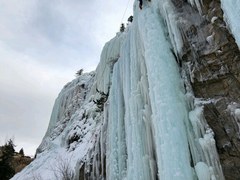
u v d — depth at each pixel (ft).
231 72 26.86
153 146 30.42
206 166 24.35
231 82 26.81
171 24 32.68
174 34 32.04
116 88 45.34
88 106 89.25
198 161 25.08
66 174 59.06
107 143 45.27
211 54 28.22
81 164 56.13
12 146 89.10
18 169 107.65
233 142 25.04
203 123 26.53
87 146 68.39
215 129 26.27
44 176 70.59
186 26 31.12
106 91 62.39
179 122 26.76
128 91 39.37
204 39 29.22
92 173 51.37
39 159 88.38
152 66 31.45
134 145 32.35
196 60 29.32
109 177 39.50
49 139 102.32
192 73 29.27
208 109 27.14
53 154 84.43
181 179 23.48
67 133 88.38
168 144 25.75
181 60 31.14
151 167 29.25
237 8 23.86
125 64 42.80
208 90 28.27
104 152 47.73
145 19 36.52
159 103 28.50
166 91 28.73
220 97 27.14
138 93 35.01
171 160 24.77
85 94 107.86
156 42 32.99
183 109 27.94
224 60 27.40
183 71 30.55
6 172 82.94
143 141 31.60
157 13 36.32
